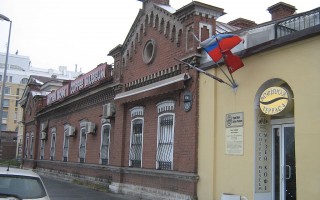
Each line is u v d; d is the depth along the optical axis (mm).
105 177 18203
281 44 9219
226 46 10039
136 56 15828
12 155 51312
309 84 8523
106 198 14820
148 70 14812
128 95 15391
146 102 14922
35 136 31625
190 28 12375
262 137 10039
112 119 17969
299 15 9609
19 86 90875
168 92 13141
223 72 10531
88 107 21344
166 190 13086
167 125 13531
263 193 9883
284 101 8930
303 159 8414
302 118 8570
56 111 27172
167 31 13773
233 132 10570
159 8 14242
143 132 14906
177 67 12992
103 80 18547
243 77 10438
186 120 12328
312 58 8531
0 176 7164
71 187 19422
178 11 12742
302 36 8664
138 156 15250
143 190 14445
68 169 23516
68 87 24531
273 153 10039
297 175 8500
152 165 14031
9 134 56625
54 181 23234
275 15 15711
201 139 11680
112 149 17562
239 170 10258
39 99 31406
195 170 11672
